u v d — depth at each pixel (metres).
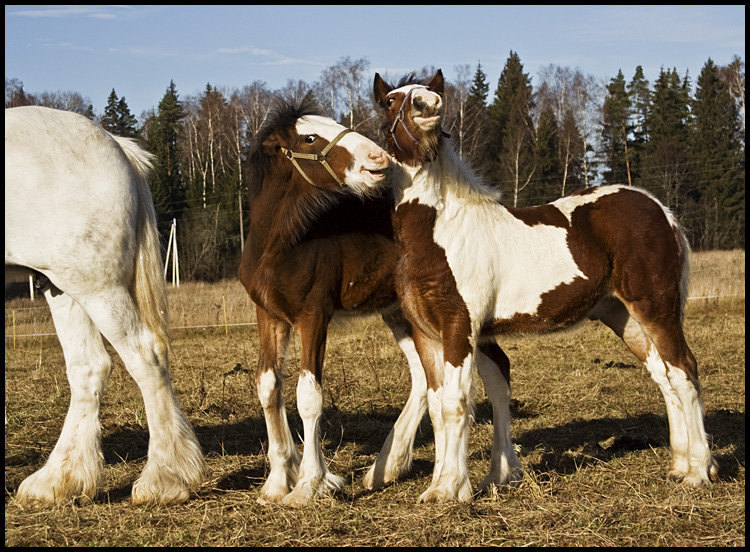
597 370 9.01
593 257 4.70
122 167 4.49
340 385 8.06
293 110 4.72
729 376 8.41
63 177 4.23
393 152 4.50
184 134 37.47
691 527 3.86
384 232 4.91
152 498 4.32
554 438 6.03
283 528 3.94
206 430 6.44
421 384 5.20
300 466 4.60
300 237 4.57
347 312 5.00
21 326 15.63
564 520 3.97
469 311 4.36
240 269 4.90
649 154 37.66
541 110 38.59
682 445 4.75
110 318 4.36
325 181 4.53
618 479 4.78
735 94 37.66
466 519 4.00
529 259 4.60
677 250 4.77
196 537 3.80
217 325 14.64
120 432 6.34
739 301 15.23
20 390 8.37
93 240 4.28
